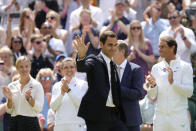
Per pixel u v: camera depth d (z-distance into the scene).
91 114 24.97
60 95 28.66
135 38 38.47
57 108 29.00
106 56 25.61
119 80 25.73
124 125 25.91
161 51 28.70
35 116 29.09
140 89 28.05
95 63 25.11
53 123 31.08
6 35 40.34
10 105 28.72
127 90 27.52
